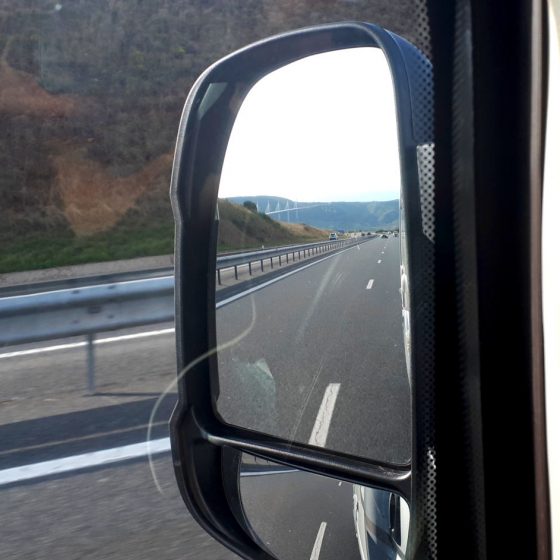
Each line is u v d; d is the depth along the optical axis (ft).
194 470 8.16
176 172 8.31
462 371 6.21
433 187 6.17
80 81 104.32
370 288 9.58
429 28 6.10
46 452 17.99
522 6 5.48
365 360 11.82
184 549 12.65
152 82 107.45
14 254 83.20
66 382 25.20
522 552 5.96
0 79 99.81
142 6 113.80
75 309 26.45
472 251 5.89
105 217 92.43
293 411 12.75
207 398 8.50
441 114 6.11
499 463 5.94
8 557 12.78
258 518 9.12
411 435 6.43
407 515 7.36
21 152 94.02
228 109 9.09
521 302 5.71
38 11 107.65
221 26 112.57
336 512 10.03
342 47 7.85
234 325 12.53
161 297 27.99
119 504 14.61
